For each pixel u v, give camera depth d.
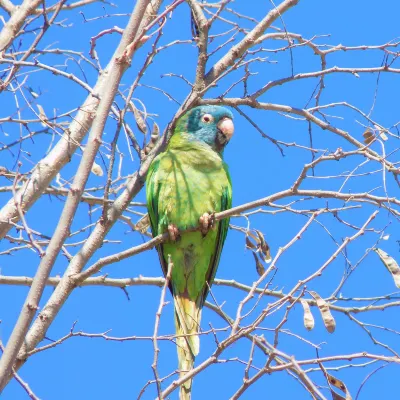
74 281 9.17
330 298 9.91
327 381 8.16
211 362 8.09
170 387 7.88
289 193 9.31
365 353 8.00
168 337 8.82
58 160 11.03
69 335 8.73
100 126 8.75
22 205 10.77
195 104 11.02
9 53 10.64
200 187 12.03
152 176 12.16
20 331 8.03
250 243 11.45
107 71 11.38
